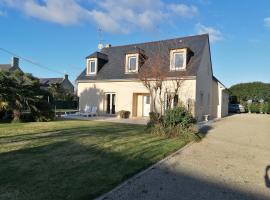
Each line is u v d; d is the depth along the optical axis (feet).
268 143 37.99
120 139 33.12
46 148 26.09
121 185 17.43
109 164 21.50
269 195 17.30
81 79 83.05
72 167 20.17
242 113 141.69
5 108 51.24
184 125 38.45
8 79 52.13
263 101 150.51
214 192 17.40
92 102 81.20
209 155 28.48
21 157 22.41
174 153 28.22
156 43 79.66
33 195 14.70
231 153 30.09
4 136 32.91
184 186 18.24
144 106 74.84
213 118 87.71
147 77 52.95
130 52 74.43
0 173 18.16
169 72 65.62
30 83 55.42
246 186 18.90
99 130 40.91
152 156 25.30
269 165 25.23
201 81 68.85
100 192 15.70
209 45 75.97
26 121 54.80
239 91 157.48
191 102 62.75
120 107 75.77
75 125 47.62
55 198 14.43
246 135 45.55
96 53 82.79
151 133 38.88
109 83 78.07
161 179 19.39
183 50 65.92
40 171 18.88
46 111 56.70
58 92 141.18
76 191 15.53
